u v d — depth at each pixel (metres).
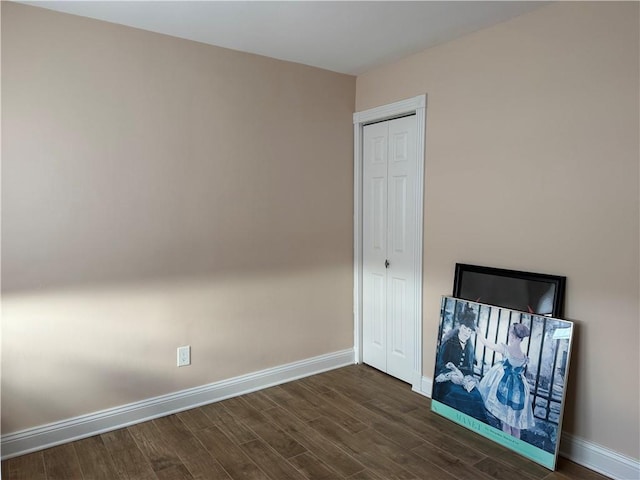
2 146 2.37
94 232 2.65
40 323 2.53
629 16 2.11
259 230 3.29
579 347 2.37
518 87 2.58
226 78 3.07
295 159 3.44
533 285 2.53
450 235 3.03
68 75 2.52
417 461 2.45
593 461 2.34
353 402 3.15
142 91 2.76
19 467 2.39
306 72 3.45
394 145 3.44
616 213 2.20
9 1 2.35
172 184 2.90
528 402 2.45
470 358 2.78
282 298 3.45
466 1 2.38
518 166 2.60
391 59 3.31
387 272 3.57
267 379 3.41
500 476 2.30
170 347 2.97
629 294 2.18
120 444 2.62
